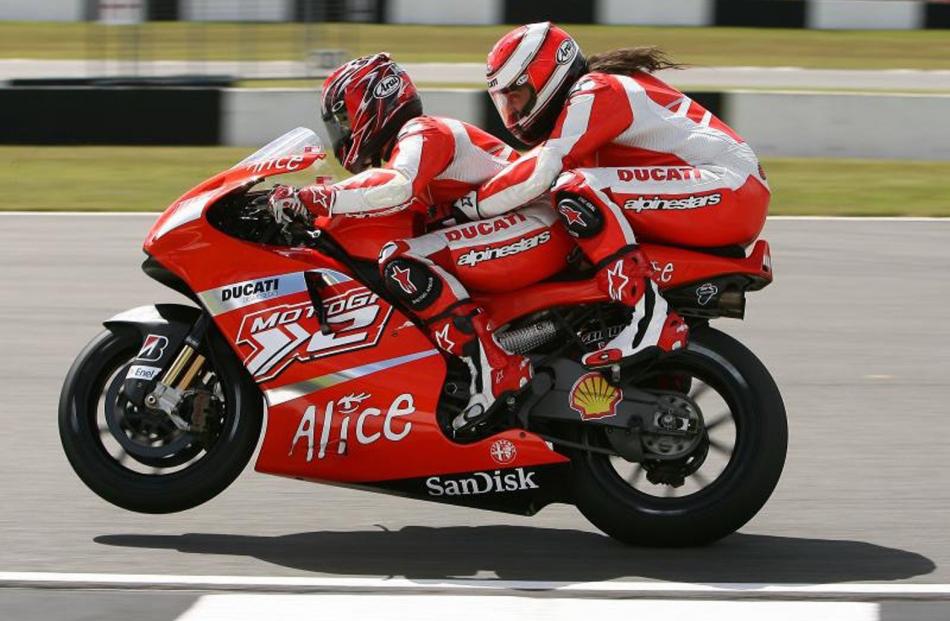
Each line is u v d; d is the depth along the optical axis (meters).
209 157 50.50
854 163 50.84
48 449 20.11
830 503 17.89
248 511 17.55
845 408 22.61
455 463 15.76
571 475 15.97
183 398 16.12
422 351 15.84
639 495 15.94
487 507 16.05
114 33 85.69
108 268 32.72
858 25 94.94
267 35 82.69
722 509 15.70
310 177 17.66
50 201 41.94
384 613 13.98
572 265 16.28
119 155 51.06
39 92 52.44
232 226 16.44
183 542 16.34
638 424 15.64
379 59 16.50
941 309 29.66
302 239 16.42
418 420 15.74
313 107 52.38
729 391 15.85
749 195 15.82
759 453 15.67
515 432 15.71
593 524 16.17
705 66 75.75
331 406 15.83
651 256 15.70
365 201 15.57
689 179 15.73
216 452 16.28
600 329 16.22
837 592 14.65
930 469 19.42
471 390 15.72
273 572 15.33
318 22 80.06
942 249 35.81
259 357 15.89
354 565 15.59
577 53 16.48
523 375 15.64
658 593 14.59
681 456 15.76
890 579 15.09
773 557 15.84
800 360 25.66
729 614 13.95
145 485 16.31
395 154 15.87
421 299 15.59
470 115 51.25
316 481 16.19
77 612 14.02
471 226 16.03
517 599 14.41
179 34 83.62
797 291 31.09
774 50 83.69
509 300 16.08
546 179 15.53
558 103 16.44
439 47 80.88
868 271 33.16
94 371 16.56
